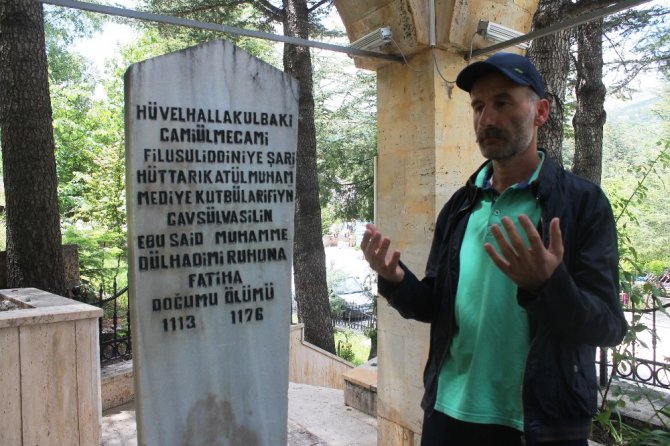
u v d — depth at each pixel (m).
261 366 2.97
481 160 3.53
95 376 3.67
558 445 1.63
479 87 1.78
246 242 2.92
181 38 11.32
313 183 9.63
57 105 16.11
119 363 5.57
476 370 1.79
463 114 3.42
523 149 1.75
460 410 1.81
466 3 3.17
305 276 9.59
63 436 3.52
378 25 3.43
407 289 1.99
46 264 6.08
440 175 3.33
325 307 9.66
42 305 3.78
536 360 1.62
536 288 1.43
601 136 9.35
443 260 2.01
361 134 14.55
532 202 1.76
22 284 5.98
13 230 6.02
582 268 1.60
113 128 15.88
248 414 2.94
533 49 5.74
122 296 10.51
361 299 19.39
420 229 3.43
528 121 1.74
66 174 15.23
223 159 2.85
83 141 15.60
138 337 2.67
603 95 9.27
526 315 1.71
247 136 2.91
